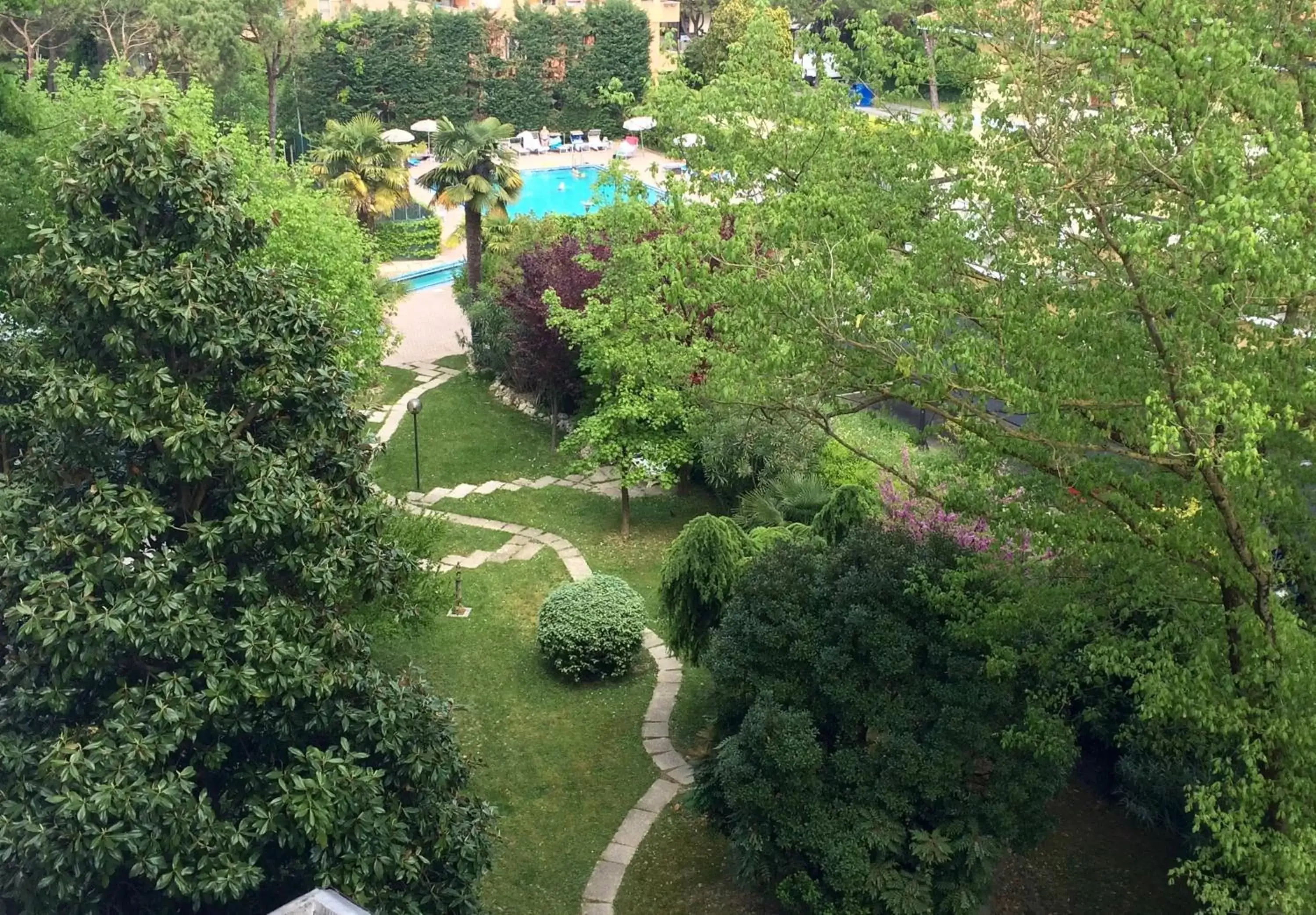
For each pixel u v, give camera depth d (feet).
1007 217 29.14
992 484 32.12
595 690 51.75
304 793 26.43
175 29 142.20
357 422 31.78
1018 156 29.96
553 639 51.70
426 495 72.74
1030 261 29.71
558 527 68.54
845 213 31.91
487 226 101.19
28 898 25.11
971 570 34.30
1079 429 28.32
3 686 26.91
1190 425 25.32
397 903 28.58
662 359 55.93
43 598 25.34
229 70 148.46
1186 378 26.02
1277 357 26.04
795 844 34.32
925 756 33.58
